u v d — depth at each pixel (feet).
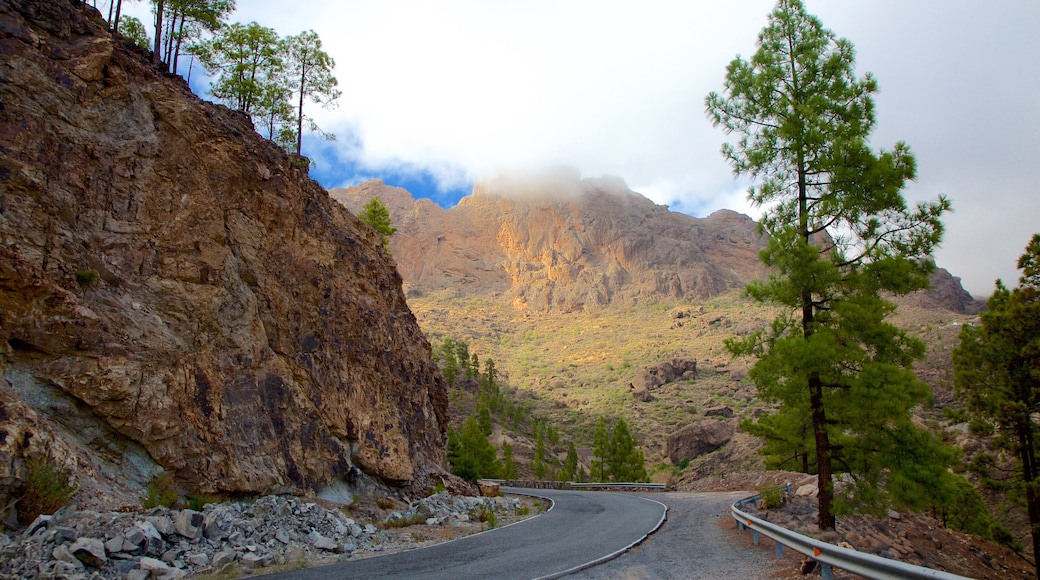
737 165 52.34
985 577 62.34
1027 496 81.97
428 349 114.93
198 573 33.30
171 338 54.34
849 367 46.14
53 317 45.11
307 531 46.42
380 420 84.17
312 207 81.20
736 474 129.18
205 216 62.39
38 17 53.52
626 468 207.10
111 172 54.75
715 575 33.47
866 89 50.21
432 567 36.09
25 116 48.93
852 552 25.38
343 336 81.00
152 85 61.16
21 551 29.40
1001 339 84.79
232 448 56.13
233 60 98.17
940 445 44.88
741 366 541.75
